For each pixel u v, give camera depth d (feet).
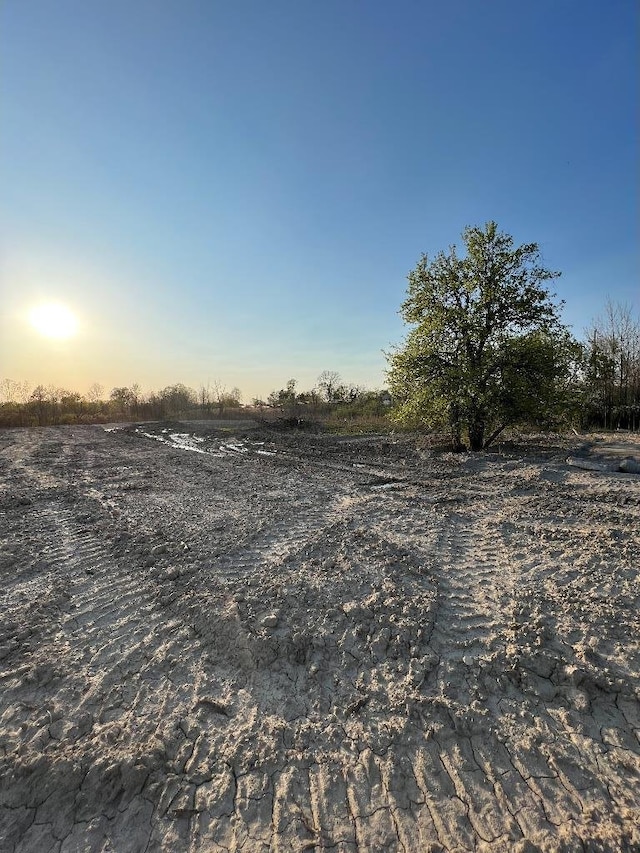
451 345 42.14
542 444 44.91
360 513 21.95
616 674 9.73
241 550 17.51
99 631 12.39
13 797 7.52
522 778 7.73
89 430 89.20
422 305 43.32
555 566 15.14
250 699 9.74
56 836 6.98
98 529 20.44
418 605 12.75
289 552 17.06
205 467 38.06
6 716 9.33
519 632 11.25
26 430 93.04
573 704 9.14
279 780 7.83
